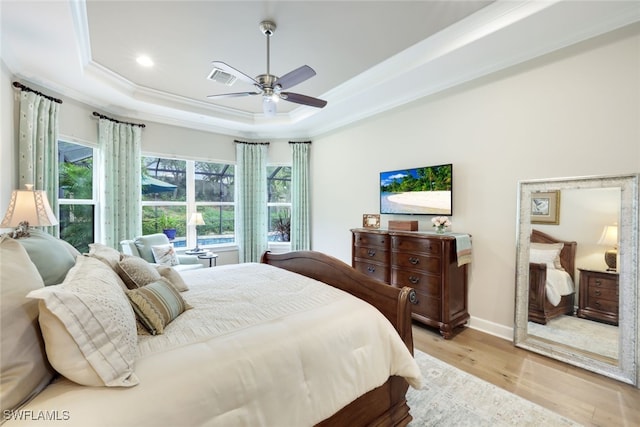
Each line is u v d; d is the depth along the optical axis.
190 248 5.00
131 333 1.15
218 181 5.37
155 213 4.68
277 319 1.49
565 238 2.48
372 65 3.22
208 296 1.93
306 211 5.37
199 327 1.42
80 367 0.93
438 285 2.91
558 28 2.30
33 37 2.43
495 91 2.90
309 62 3.15
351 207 4.65
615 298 2.23
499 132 2.87
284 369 1.20
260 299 1.82
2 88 2.69
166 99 4.12
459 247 2.88
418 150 3.62
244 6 2.27
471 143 3.10
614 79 2.22
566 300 2.46
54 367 0.93
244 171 5.41
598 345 2.29
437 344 2.75
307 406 1.22
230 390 1.05
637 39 2.12
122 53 2.96
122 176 4.12
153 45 2.82
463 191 3.17
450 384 2.11
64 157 3.60
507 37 2.43
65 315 0.93
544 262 2.59
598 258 2.31
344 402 1.35
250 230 5.46
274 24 2.49
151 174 4.64
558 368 2.33
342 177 4.80
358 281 2.00
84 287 1.12
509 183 2.81
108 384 0.94
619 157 2.21
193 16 2.38
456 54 2.70
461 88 3.17
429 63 2.87
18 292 0.94
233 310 1.65
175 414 0.92
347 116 4.54
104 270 1.46
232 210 5.54
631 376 2.10
